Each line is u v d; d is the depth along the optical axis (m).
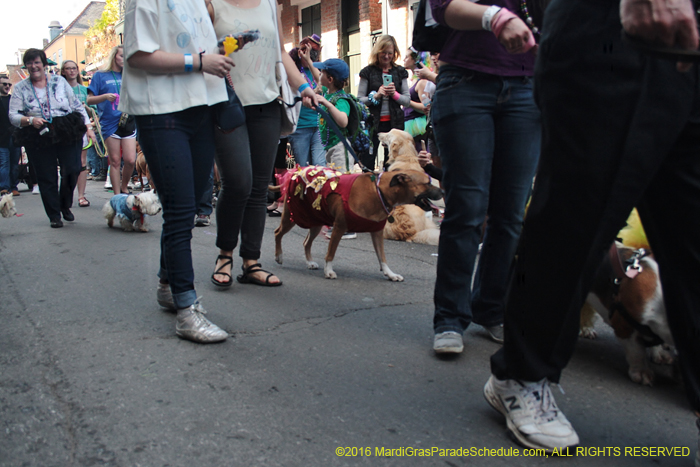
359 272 4.66
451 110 2.64
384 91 6.44
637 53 1.58
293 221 4.65
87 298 3.70
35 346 2.86
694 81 1.62
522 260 1.85
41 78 6.56
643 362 2.49
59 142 6.47
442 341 2.73
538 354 1.90
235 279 4.29
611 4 1.59
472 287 3.13
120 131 7.65
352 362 2.70
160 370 2.56
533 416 1.96
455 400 2.33
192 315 2.93
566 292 1.79
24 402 2.25
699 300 1.75
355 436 2.03
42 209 8.43
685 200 1.72
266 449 1.94
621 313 2.40
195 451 1.92
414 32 2.76
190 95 2.85
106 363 2.64
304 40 6.37
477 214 2.69
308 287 4.11
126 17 2.79
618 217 1.71
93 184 12.62
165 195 2.88
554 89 1.67
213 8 3.42
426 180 4.10
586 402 2.33
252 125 3.76
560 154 1.69
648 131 1.63
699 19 1.54
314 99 3.93
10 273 4.43
